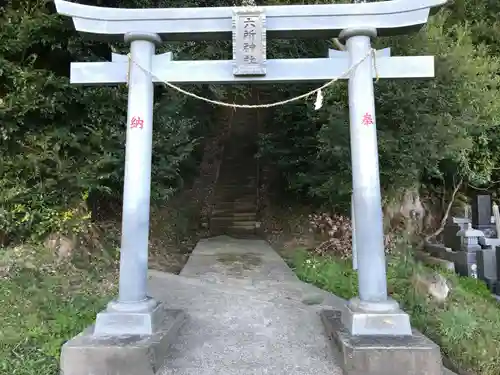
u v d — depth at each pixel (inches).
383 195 308.0
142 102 160.7
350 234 318.3
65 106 240.1
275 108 381.1
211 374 136.1
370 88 159.8
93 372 131.3
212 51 274.1
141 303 150.9
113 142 243.8
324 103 285.1
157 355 136.3
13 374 130.6
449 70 274.7
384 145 262.2
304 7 162.6
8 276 204.1
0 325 159.2
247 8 162.7
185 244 370.9
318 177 329.4
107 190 245.6
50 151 233.0
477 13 351.9
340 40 169.9
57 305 182.4
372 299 149.4
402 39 276.5
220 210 452.8
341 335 143.1
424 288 224.1
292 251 337.7
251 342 161.0
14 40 216.4
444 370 158.2
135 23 163.0
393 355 129.0
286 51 326.0
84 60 244.4
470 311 206.1
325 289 241.8
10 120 224.4
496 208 304.0
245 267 280.8
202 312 192.4
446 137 274.1
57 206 242.7
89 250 253.4
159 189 280.5
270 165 508.4
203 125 481.7
